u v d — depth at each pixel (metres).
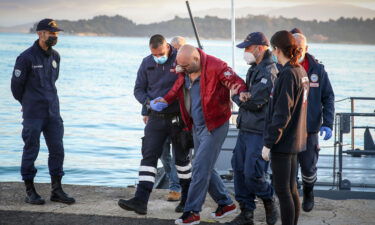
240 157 9.42
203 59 9.20
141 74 10.40
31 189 10.48
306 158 10.18
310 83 10.05
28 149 10.41
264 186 9.25
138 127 44.72
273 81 8.88
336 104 65.50
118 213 9.95
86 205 10.43
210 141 9.31
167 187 16.58
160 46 9.90
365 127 18.91
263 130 9.03
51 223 9.28
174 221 9.54
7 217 9.55
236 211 10.33
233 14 17.69
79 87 80.44
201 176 9.29
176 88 9.62
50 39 10.29
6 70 109.19
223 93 9.27
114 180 25.97
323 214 10.08
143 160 10.02
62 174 10.71
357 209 10.41
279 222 9.67
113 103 62.16
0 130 41.16
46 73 10.45
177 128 10.00
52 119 10.57
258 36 9.04
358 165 16.64
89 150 33.91
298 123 8.13
